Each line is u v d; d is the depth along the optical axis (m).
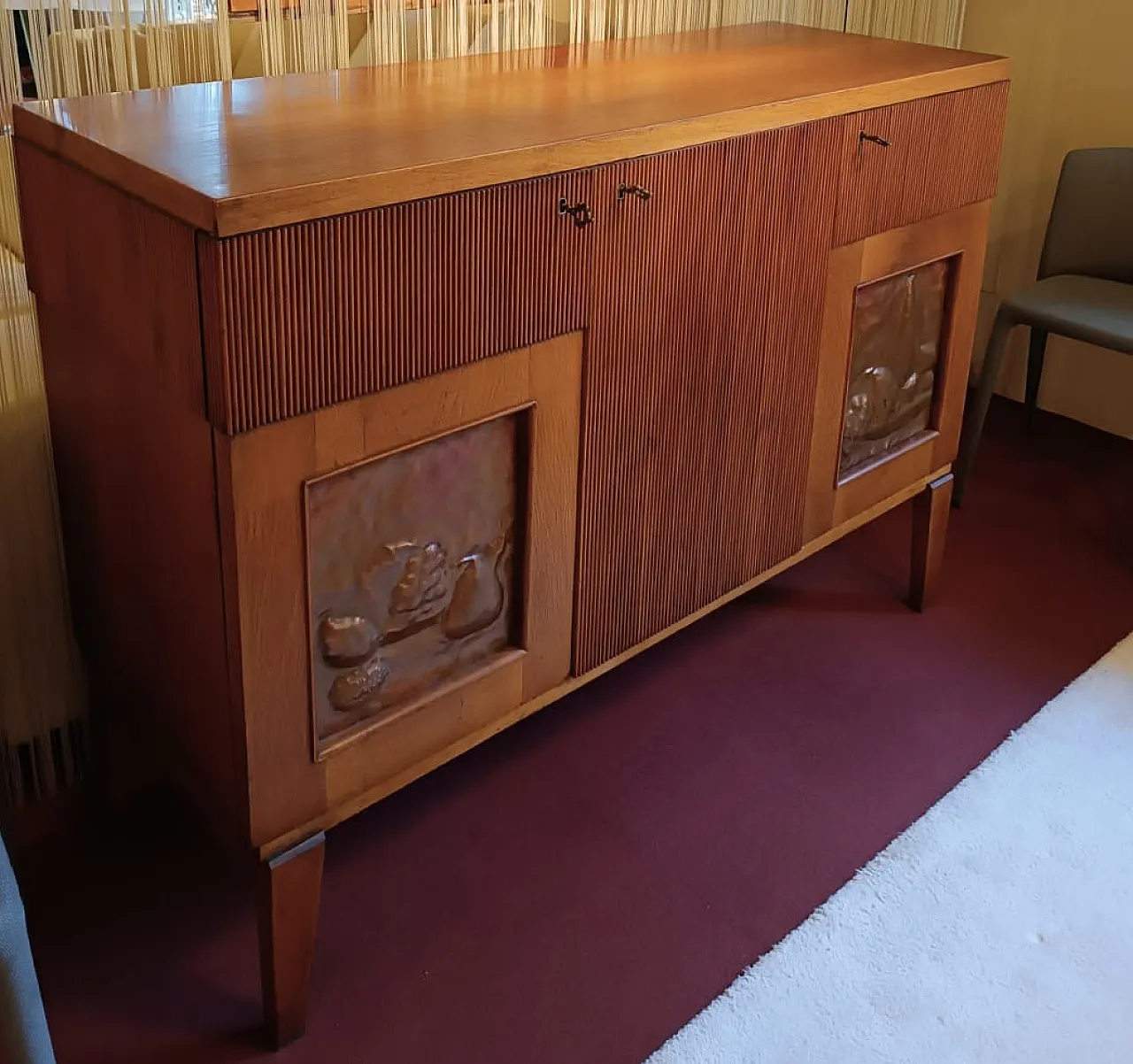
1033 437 2.65
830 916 1.44
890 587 2.11
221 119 1.21
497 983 1.35
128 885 1.47
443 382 1.17
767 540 1.70
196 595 1.15
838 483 1.78
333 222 1.02
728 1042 1.28
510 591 1.37
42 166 1.17
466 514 1.27
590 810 1.60
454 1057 1.27
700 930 1.42
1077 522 2.32
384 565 1.21
